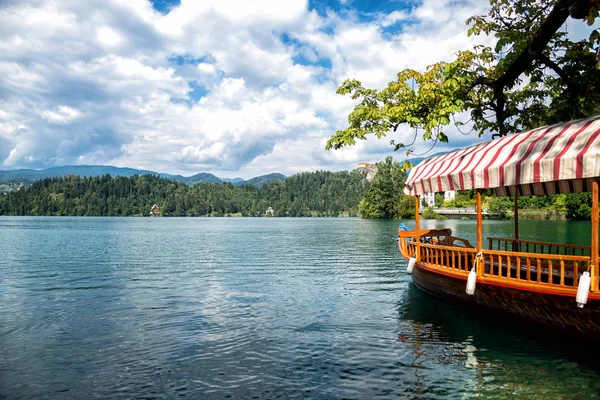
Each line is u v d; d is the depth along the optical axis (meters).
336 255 38.00
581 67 16.08
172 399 8.80
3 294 20.08
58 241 58.88
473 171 12.92
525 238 47.53
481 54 18.00
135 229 101.25
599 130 9.80
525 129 18.78
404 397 8.83
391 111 16.08
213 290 20.91
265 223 159.12
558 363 10.54
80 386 9.45
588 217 92.12
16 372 10.24
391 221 126.31
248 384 9.51
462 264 18.23
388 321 14.58
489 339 12.42
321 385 9.45
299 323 14.49
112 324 14.53
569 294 10.70
